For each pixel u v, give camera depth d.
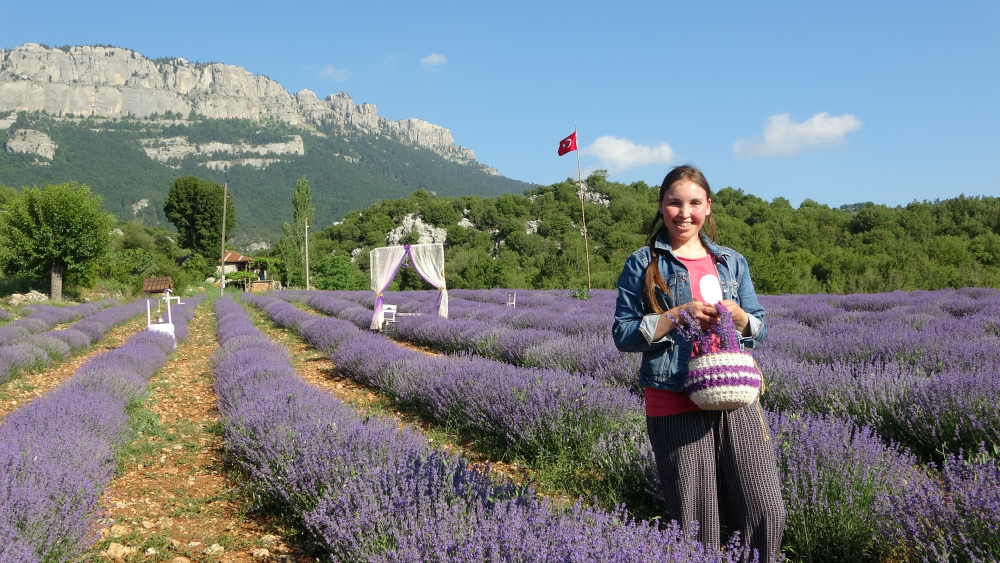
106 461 4.34
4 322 17.77
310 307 27.34
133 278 35.47
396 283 50.56
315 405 4.51
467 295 29.75
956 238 39.38
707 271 1.92
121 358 8.30
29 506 2.59
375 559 2.10
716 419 1.84
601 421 4.16
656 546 1.76
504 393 4.65
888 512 2.50
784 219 70.56
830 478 2.70
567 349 7.12
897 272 27.06
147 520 3.47
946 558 2.12
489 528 2.02
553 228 90.62
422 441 3.64
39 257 25.72
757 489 1.78
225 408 5.71
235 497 3.84
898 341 6.20
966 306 12.24
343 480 3.04
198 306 29.56
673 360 1.84
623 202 93.62
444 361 6.50
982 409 3.65
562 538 1.87
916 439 3.97
